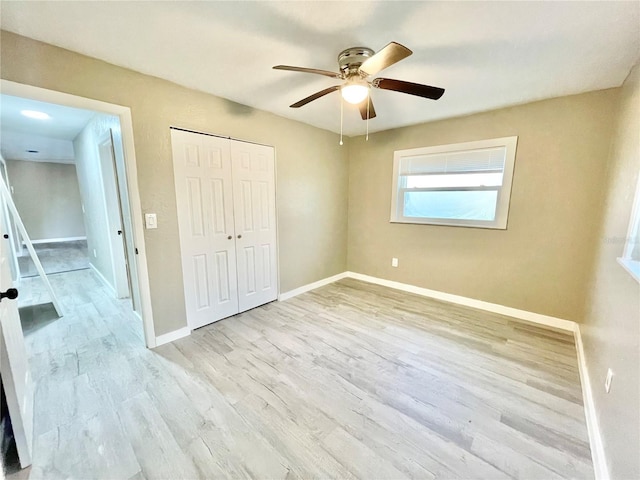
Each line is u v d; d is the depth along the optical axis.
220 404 1.74
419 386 1.92
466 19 1.48
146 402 1.75
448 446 1.46
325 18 1.48
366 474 1.31
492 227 3.08
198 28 1.58
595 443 1.41
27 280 4.23
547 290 2.83
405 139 3.66
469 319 2.97
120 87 2.04
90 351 2.32
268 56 1.90
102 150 3.17
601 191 2.45
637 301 1.16
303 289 3.86
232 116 2.77
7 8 1.38
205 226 2.69
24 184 7.23
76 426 1.56
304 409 1.71
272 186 3.28
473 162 3.14
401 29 1.58
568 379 1.99
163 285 2.43
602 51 1.76
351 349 2.38
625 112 2.01
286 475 1.30
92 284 4.05
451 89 2.42
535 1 1.33
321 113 3.13
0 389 1.58
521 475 1.31
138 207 2.22
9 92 1.62
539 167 2.75
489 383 1.95
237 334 2.64
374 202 4.11
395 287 4.03
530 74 2.12
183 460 1.37
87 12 1.42
